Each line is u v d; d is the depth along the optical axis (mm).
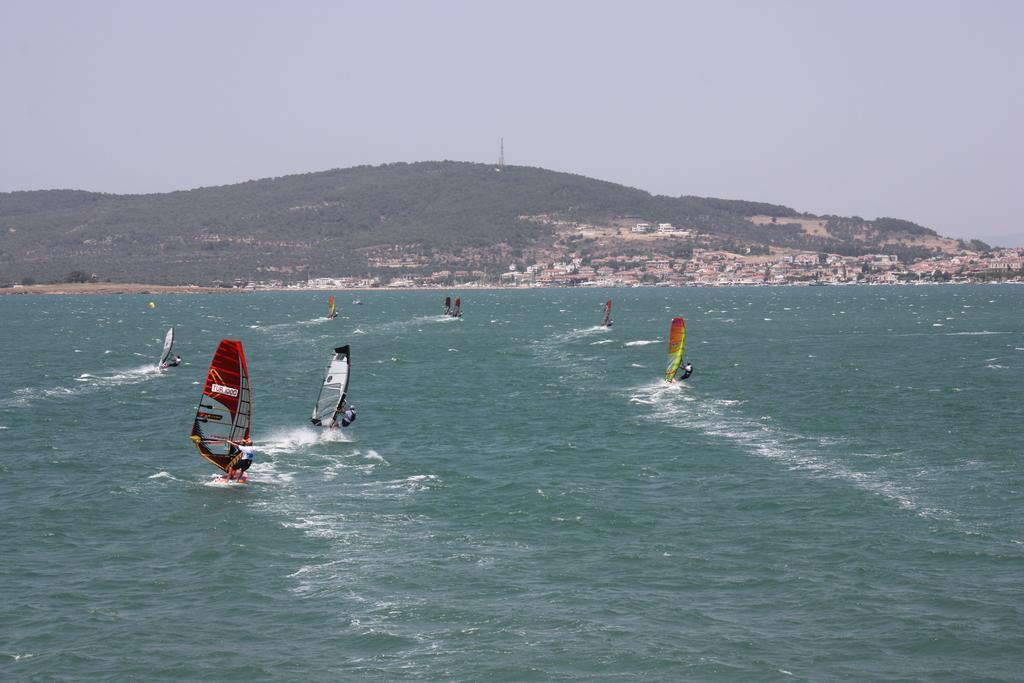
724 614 31359
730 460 52406
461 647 29078
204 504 43531
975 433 59250
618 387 83375
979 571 34688
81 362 108562
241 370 47875
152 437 59625
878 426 62406
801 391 79688
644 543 38094
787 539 38344
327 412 61344
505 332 159375
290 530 39688
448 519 41344
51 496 45000
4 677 27250
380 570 35125
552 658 28344
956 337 137375
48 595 33000
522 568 35406
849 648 28875
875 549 37000
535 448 56312
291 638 29766
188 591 33344
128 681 27094
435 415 68688
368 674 27500
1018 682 26797
